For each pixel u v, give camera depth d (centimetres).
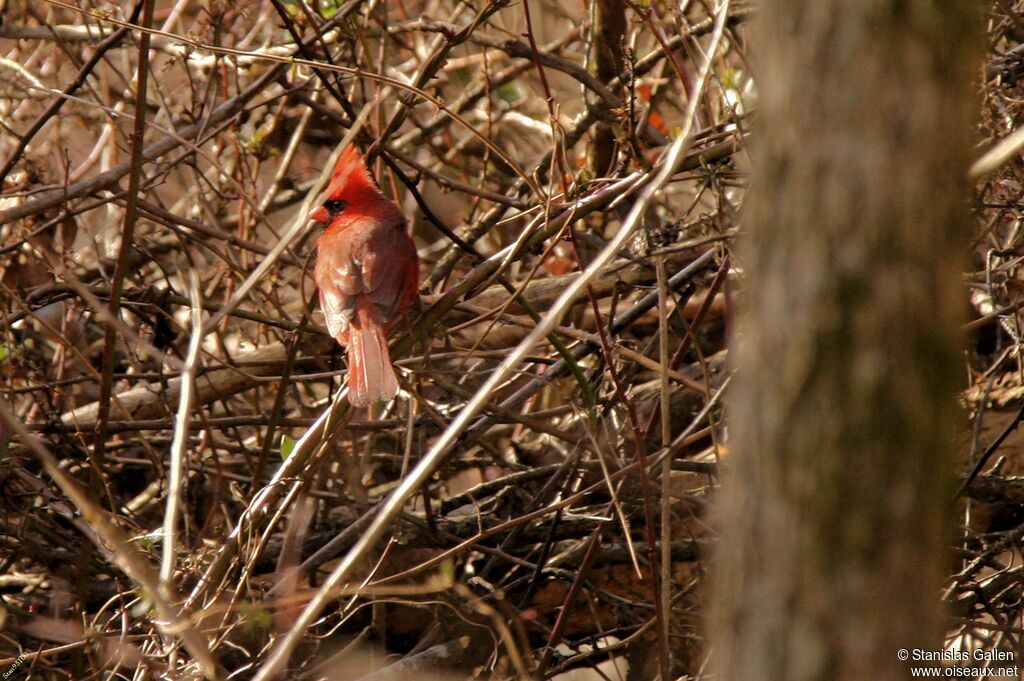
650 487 912
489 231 1229
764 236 377
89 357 1180
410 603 802
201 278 1291
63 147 1359
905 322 355
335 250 876
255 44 1413
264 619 688
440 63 1010
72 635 823
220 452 1166
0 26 1195
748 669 386
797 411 368
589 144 1195
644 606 923
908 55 352
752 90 1184
